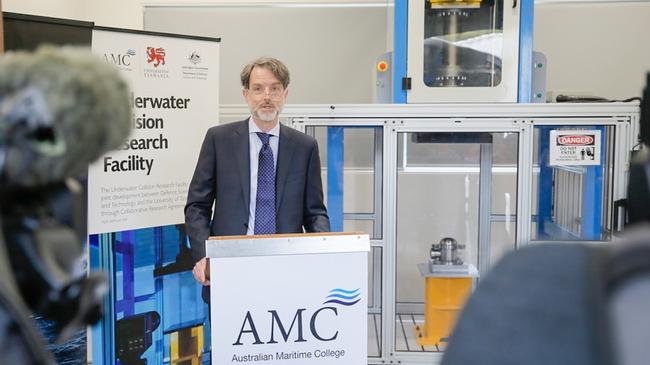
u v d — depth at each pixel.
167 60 2.71
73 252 0.57
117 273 2.68
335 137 3.05
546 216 3.05
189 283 2.91
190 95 2.79
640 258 0.46
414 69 2.91
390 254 2.97
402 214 3.43
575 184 3.03
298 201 2.35
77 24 2.40
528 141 2.89
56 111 0.49
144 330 2.79
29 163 0.50
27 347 0.52
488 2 2.90
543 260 0.50
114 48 2.54
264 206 2.33
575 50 3.71
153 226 2.74
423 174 3.40
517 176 2.95
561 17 3.69
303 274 1.83
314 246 1.83
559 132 2.91
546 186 3.05
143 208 2.70
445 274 3.10
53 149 0.50
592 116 2.84
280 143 2.36
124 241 2.68
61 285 0.55
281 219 2.32
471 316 0.51
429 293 3.13
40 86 0.49
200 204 2.35
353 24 3.76
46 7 3.60
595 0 3.66
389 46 3.26
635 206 0.54
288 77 2.36
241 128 2.38
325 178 3.22
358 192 3.38
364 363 1.88
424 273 3.15
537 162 3.05
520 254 0.52
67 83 0.50
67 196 0.56
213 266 1.79
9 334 0.50
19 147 0.49
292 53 3.80
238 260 1.80
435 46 2.94
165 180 2.76
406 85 2.91
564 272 0.48
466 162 3.36
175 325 2.88
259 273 1.81
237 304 1.80
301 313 1.83
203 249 2.22
